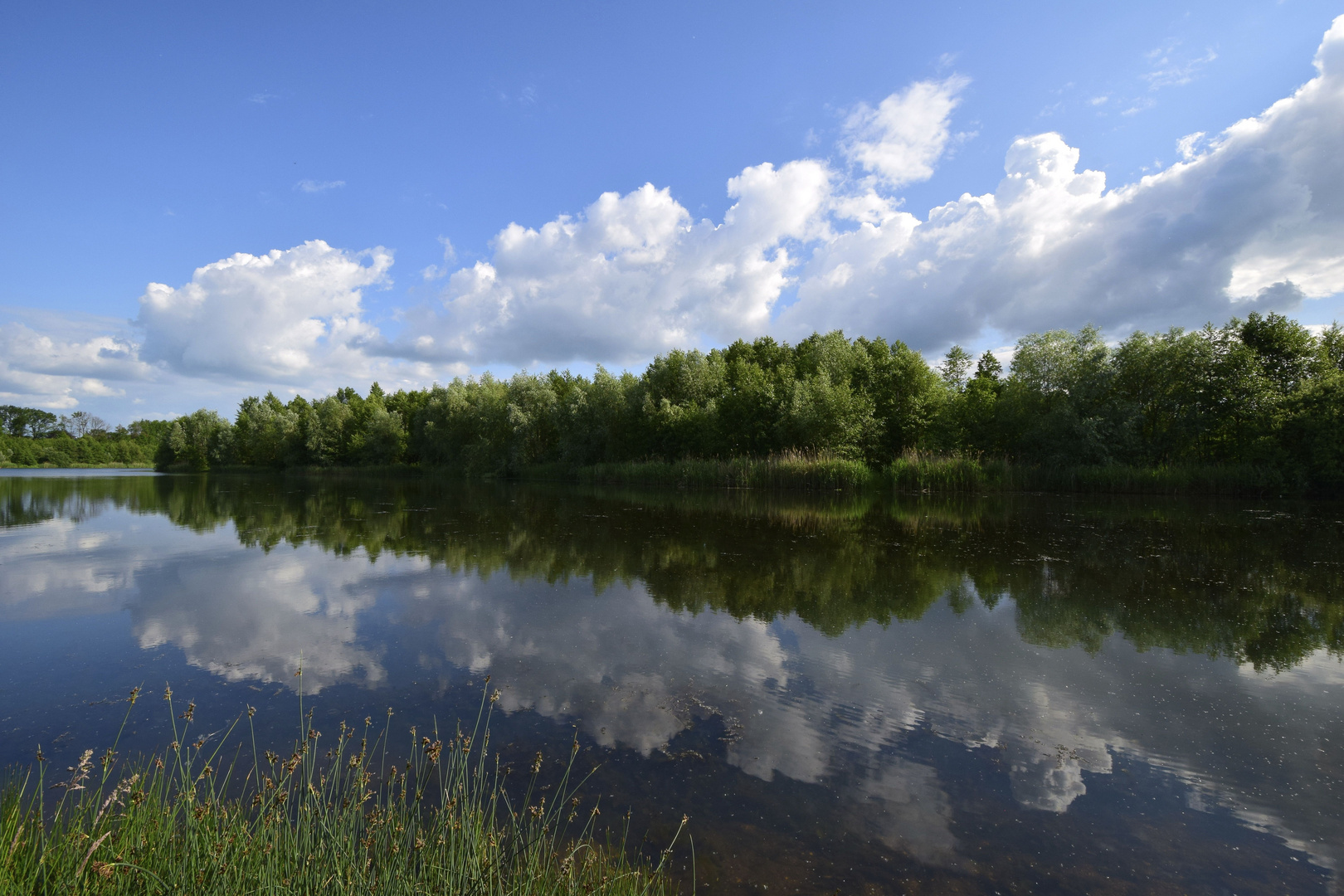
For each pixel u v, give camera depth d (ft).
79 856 9.73
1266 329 90.84
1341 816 12.99
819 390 109.09
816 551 42.24
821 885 10.90
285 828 10.74
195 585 32.73
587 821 12.71
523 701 18.53
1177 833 12.49
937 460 99.30
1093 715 17.69
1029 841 12.22
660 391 133.08
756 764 15.02
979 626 25.79
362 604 29.07
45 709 18.07
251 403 246.47
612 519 60.90
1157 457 93.71
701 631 25.12
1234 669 21.13
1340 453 76.69
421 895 9.65
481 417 155.43
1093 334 99.14
